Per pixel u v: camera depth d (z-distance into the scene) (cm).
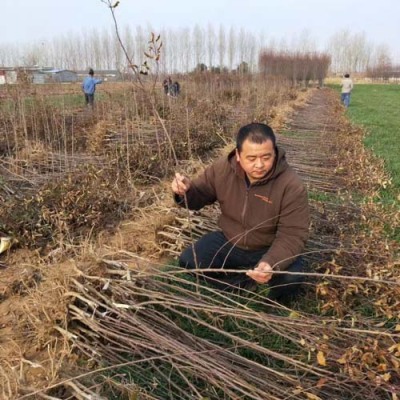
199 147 895
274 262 305
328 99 2809
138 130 819
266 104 1597
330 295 306
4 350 299
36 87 1041
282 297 334
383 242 402
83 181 571
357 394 233
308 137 1170
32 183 616
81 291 288
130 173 661
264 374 248
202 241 350
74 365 263
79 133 954
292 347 278
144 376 259
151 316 283
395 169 782
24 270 408
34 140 811
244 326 297
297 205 310
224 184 328
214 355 256
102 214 524
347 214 496
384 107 2383
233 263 348
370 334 272
